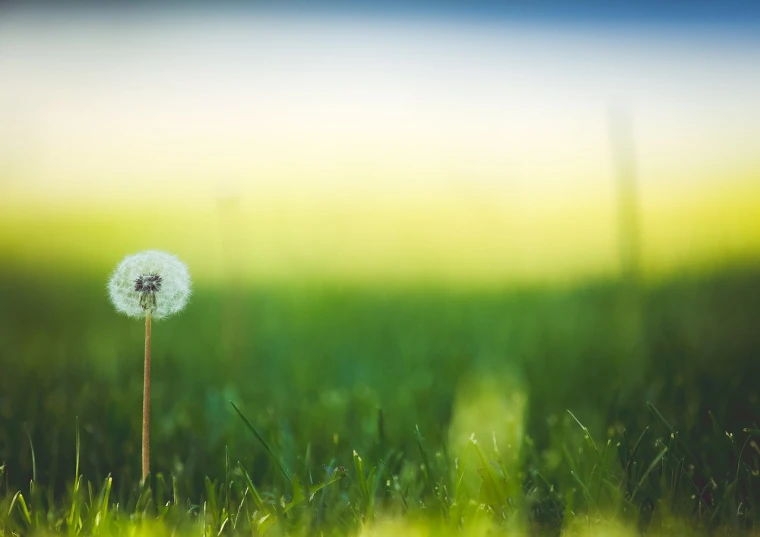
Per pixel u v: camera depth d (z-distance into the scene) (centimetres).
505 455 109
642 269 156
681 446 104
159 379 129
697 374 121
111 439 112
